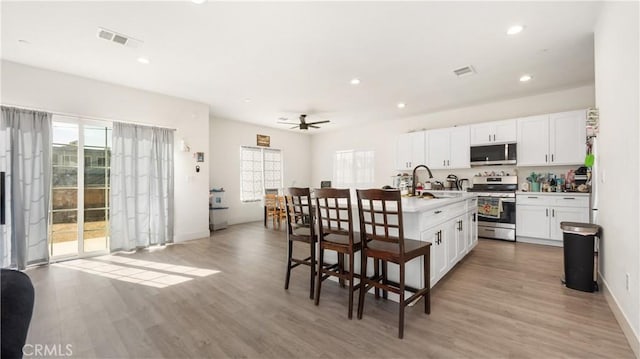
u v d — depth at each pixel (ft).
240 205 22.74
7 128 10.71
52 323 6.89
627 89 5.88
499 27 8.56
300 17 7.98
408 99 16.33
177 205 15.75
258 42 9.45
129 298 8.32
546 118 14.69
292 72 12.14
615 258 6.92
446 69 11.89
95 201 13.25
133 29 8.60
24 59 10.73
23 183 11.06
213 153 21.04
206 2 7.28
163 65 11.32
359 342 6.02
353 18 8.05
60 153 12.32
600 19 7.84
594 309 7.35
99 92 13.05
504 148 15.81
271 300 8.16
